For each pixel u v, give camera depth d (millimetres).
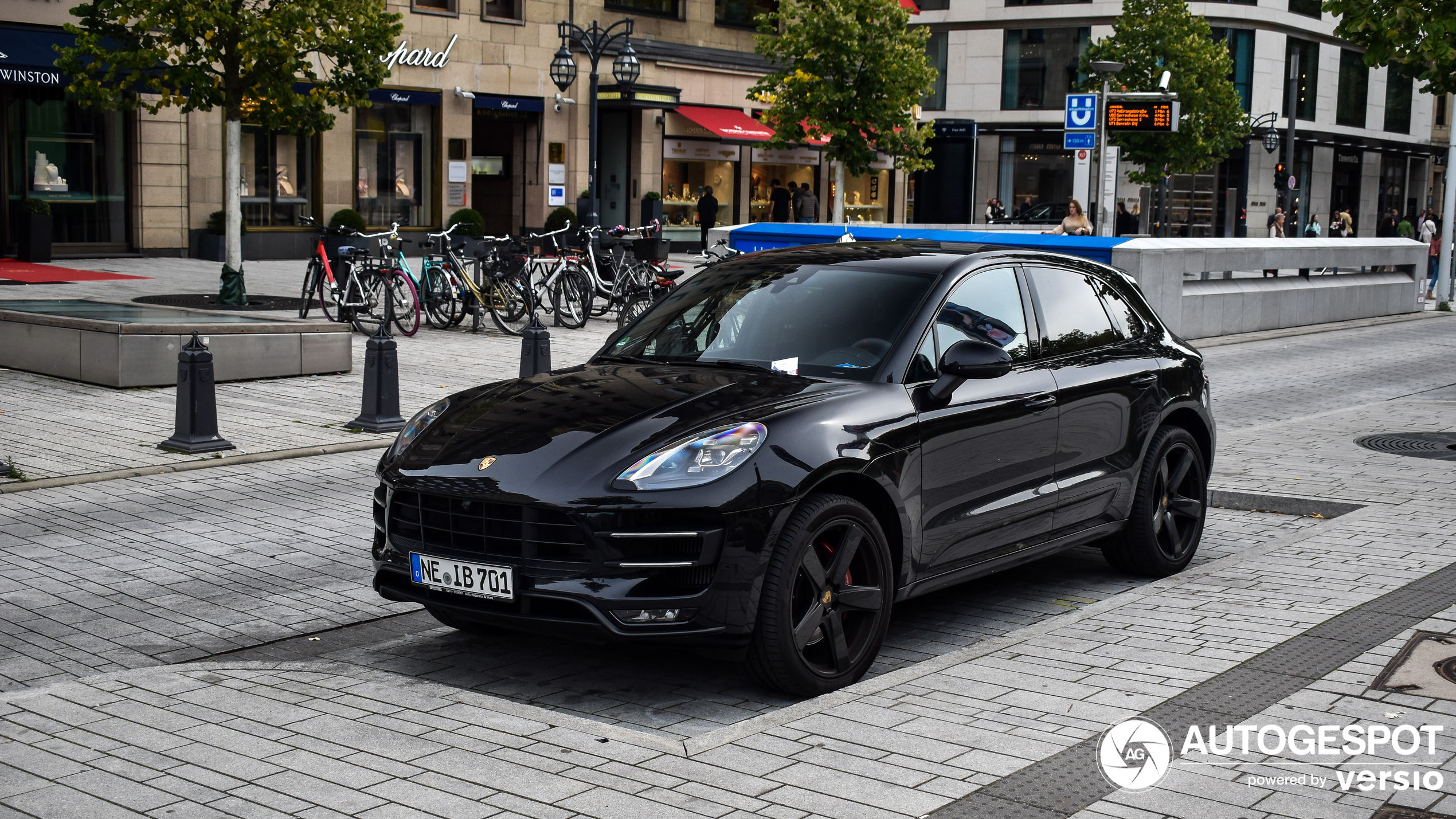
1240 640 5176
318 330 13344
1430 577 6148
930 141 40969
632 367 5672
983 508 5527
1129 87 39969
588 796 3721
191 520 7801
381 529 5262
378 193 30047
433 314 17797
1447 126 65188
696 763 3959
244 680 4875
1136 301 6891
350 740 4195
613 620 4535
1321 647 5039
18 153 24406
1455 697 4441
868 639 5012
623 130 34562
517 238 17906
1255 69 51250
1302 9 52594
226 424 10609
